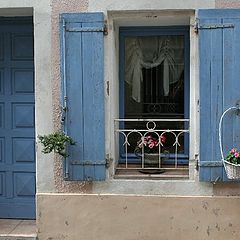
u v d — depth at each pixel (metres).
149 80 5.66
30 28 5.76
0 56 5.81
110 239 5.20
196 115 5.07
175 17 5.14
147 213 5.16
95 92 5.07
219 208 5.08
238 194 5.09
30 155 5.82
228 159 4.80
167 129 5.55
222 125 4.96
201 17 4.93
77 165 5.12
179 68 5.62
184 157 5.50
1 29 5.79
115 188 5.18
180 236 5.14
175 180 5.15
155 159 5.34
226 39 4.92
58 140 4.94
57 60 5.15
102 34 5.04
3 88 5.82
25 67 5.79
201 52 4.95
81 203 5.21
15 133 5.82
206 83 4.96
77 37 5.05
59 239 5.24
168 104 5.64
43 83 5.18
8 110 5.82
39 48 5.16
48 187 5.24
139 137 5.59
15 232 5.42
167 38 5.62
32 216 5.86
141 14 5.12
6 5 5.17
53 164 5.22
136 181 5.16
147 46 5.65
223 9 4.91
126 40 5.65
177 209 5.13
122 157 5.62
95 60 5.06
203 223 5.11
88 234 5.22
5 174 5.87
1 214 5.88
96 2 5.08
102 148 5.11
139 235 5.17
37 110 5.20
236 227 5.08
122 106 5.64
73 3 5.10
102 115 5.08
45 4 5.13
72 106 5.09
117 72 5.56
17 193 5.86
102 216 5.20
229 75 4.93
